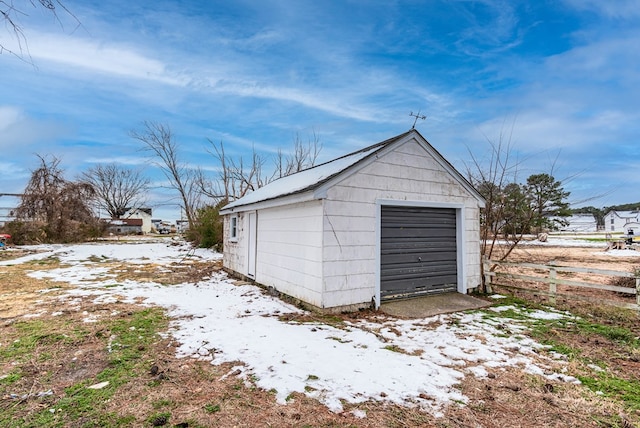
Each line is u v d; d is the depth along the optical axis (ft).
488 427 8.05
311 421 8.14
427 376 10.67
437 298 22.58
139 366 11.39
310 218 20.02
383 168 21.06
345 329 15.97
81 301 21.47
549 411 8.84
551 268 22.26
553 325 17.07
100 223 93.35
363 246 20.13
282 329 15.46
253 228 28.99
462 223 24.67
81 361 11.87
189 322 16.61
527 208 29.58
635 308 18.49
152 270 36.88
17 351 12.81
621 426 8.20
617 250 66.03
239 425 7.98
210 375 10.63
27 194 70.49
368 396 9.32
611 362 12.37
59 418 8.27
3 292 24.43
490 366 11.78
